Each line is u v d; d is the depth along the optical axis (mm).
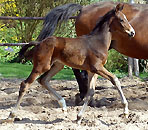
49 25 8953
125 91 11188
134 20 8711
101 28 7102
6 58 19766
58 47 6867
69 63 6941
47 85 7375
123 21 7055
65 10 9000
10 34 21156
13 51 20031
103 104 9336
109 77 6926
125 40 8609
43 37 8945
